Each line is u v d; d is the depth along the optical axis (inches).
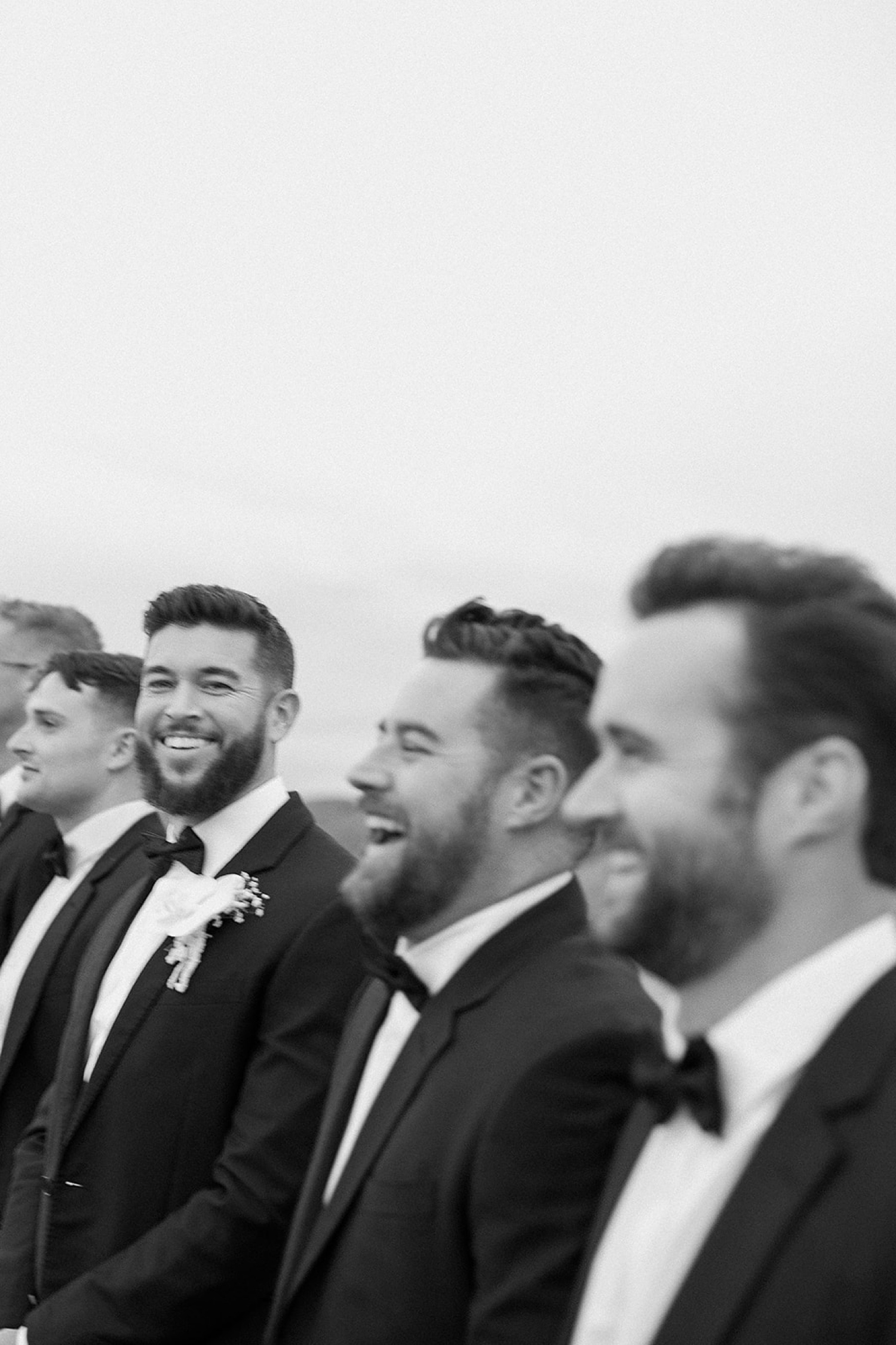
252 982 109.7
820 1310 48.8
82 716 154.9
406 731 84.5
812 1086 52.1
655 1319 54.1
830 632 53.6
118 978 117.0
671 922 54.6
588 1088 75.0
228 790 117.6
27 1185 120.0
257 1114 105.5
